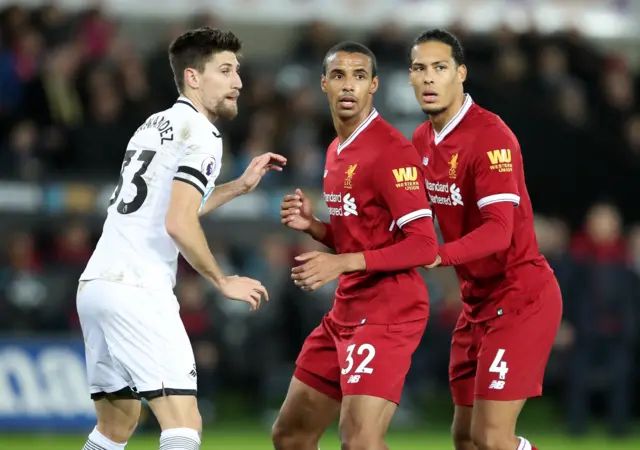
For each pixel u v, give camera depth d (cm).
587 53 5900
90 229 4594
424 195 2203
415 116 5119
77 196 4584
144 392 2086
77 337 4191
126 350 2091
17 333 4312
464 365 2384
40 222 4553
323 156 5056
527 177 5431
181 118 2161
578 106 5619
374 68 2273
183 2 6094
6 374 4041
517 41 5694
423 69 2283
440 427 4566
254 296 2106
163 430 2089
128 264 2114
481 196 2248
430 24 6159
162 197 2145
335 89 2238
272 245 4672
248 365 4594
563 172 5441
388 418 2188
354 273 2270
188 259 2086
